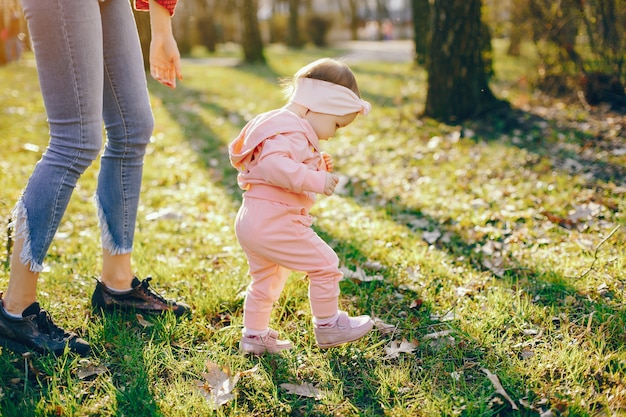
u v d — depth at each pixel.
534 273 3.30
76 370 2.38
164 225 4.23
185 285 3.20
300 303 2.96
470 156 5.79
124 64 2.54
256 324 2.52
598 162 5.32
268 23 35.78
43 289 3.08
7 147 6.12
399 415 2.16
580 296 2.98
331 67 2.43
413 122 7.26
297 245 2.35
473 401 2.20
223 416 2.14
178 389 2.28
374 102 8.93
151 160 6.02
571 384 2.29
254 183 2.38
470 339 2.62
